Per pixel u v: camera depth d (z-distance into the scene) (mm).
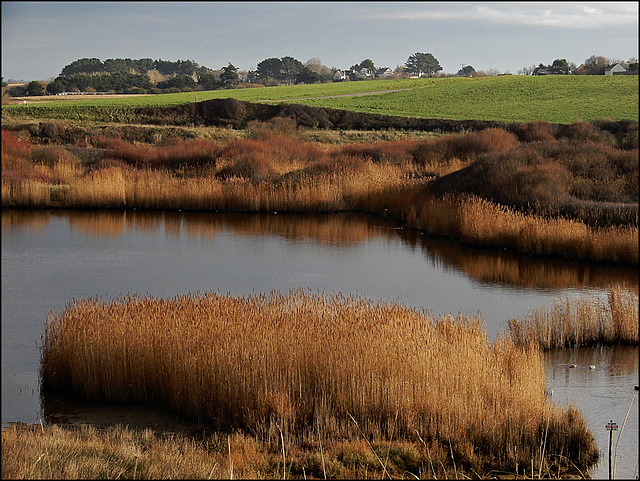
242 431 14781
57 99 129000
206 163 59500
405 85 146375
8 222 43688
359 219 45938
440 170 55812
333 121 103375
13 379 18344
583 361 19922
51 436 13312
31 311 24703
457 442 14070
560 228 34438
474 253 35469
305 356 16359
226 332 17250
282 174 53938
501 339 19266
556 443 14164
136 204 49281
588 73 182625
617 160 47219
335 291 27797
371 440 14250
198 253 35312
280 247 37000
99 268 31812
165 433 15016
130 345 17234
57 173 55188
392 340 16875
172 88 170000
